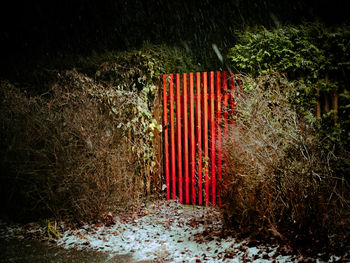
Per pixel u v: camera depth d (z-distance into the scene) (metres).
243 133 4.18
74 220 4.75
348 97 4.43
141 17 9.75
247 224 3.87
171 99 5.62
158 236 4.27
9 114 5.36
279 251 3.39
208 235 4.09
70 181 4.66
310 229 3.39
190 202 5.69
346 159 3.72
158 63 5.75
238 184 3.88
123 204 5.05
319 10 8.20
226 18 9.31
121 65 5.93
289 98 4.71
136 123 5.62
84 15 10.38
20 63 7.27
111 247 3.97
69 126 4.83
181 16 9.66
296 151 3.64
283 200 3.61
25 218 4.98
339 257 3.15
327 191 3.41
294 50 4.73
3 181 5.16
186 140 5.55
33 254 3.82
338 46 4.49
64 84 6.00
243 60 4.95
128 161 5.33
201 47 9.12
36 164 4.87
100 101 5.44
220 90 5.19
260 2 9.05
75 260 3.64
